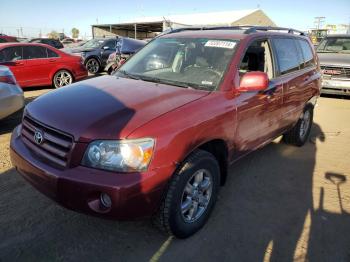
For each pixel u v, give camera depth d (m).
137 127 2.41
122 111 2.61
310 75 5.15
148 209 2.47
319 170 4.56
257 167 4.57
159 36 4.32
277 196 3.79
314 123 7.09
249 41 3.61
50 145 2.58
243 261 2.71
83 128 2.42
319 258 2.79
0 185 3.67
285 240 3.00
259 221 3.27
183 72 3.49
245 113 3.36
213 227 3.13
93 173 2.34
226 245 2.89
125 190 2.29
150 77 3.55
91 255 2.68
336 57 9.61
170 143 2.48
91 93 3.03
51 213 3.20
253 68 3.74
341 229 3.20
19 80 9.10
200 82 3.28
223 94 3.13
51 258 2.63
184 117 2.66
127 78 3.61
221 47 3.55
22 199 3.41
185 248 2.82
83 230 2.98
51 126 2.55
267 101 3.77
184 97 2.94
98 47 14.22
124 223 3.09
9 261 2.57
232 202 3.59
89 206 2.37
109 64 11.21
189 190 2.79
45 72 9.55
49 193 2.50
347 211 3.53
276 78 4.11
